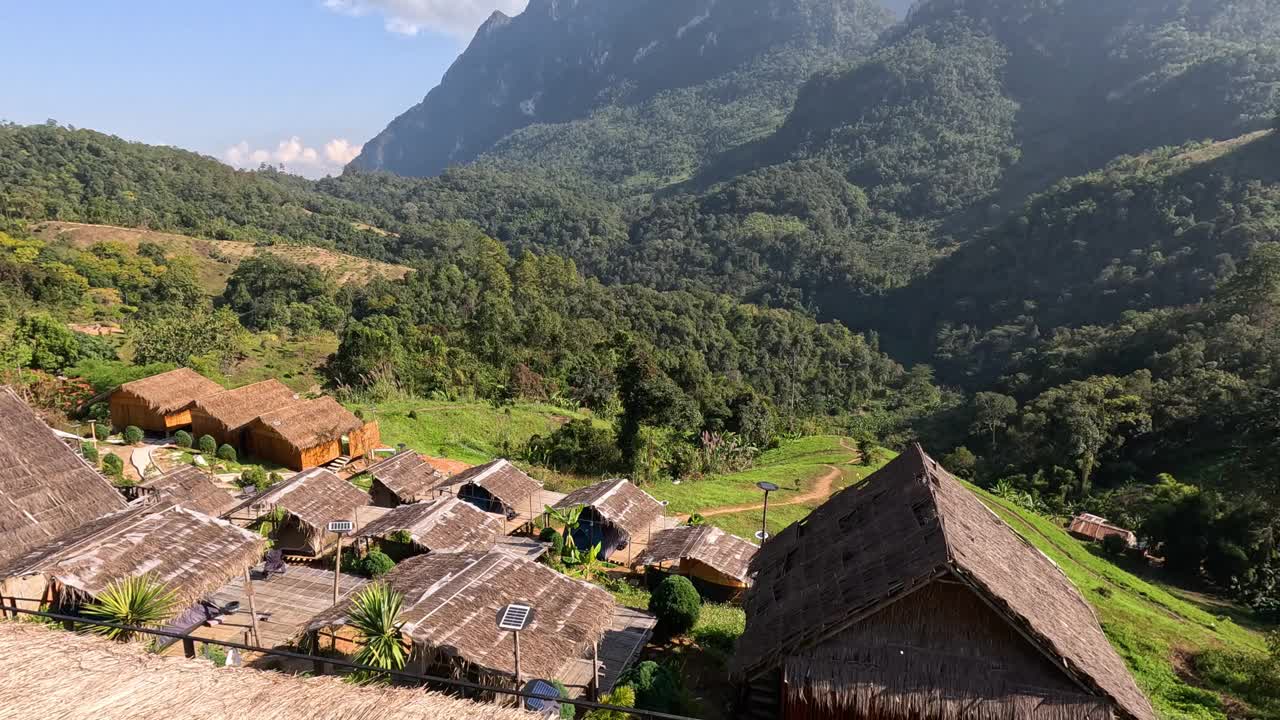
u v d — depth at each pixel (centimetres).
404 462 3247
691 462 4534
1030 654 1321
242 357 7556
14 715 765
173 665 906
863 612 1355
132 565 1564
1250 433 4950
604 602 1809
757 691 1570
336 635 1814
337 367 5919
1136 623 2752
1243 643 2938
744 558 2509
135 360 5909
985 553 1462
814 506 3956
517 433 5281
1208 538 4466
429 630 1491
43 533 1850
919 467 1739
